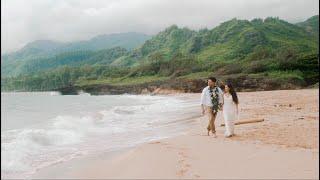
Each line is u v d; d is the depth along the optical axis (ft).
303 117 61.82
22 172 32.53
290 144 39.14
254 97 161.99
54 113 120.16
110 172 30.76
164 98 238.48
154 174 28.68
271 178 26.58
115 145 46.60
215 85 47.60
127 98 276.41
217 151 36.47
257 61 402.93
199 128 58.34
